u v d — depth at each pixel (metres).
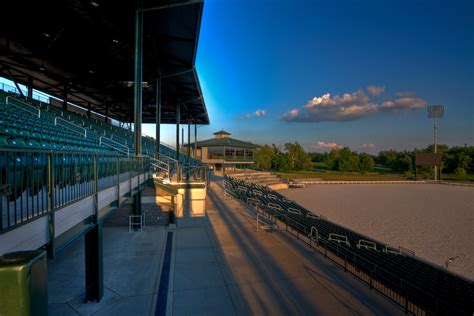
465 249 17.77
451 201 39.09
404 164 91.75
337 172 97.25
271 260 10.55
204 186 15.24
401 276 11.36
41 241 3.65
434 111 70.81
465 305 9.07
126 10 14.10
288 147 97.00
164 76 21.97
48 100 24.62
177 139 29.88
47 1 13.39
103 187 6.59
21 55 18.38
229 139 56.91
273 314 6.96
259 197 29.55
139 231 13.98
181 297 7.70
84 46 18.11
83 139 12.91
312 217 23.81
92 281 7.30
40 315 1.31
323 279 9.02
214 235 13.54
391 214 29.84
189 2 13.46
